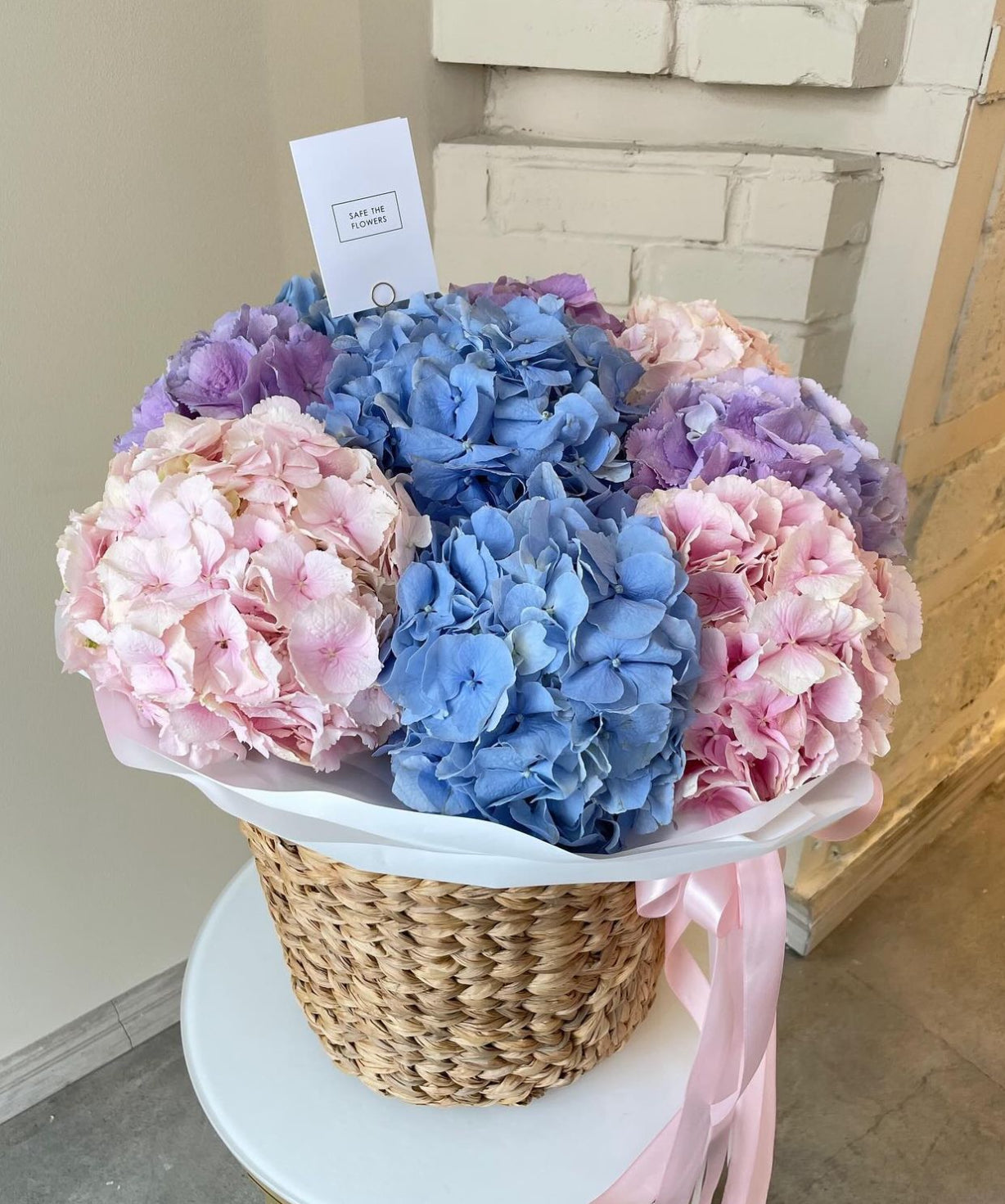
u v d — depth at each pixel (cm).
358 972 51
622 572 40
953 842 144
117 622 41
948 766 143
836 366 92
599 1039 57
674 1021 64
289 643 39
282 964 69
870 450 52
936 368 92
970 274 89
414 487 45
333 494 41
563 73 95
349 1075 61
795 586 42
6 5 69
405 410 46
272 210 89
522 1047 53
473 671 39
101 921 107
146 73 77
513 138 99
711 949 60
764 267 87
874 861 133
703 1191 61
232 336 51
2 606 86
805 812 44
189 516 40
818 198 82
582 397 45
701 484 45
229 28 80
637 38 86
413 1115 58
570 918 46
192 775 42
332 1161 56
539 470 43
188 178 83
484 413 44
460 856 39
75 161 76
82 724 96
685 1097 53
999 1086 113
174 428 45
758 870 52
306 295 59
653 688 39
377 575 42
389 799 44
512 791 40
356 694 41
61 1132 107
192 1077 61
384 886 44
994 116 81
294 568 40
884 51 79
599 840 43
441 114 99
